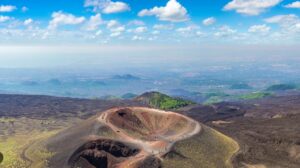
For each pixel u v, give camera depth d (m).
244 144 174.50
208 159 149.12
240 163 155.25
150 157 137.12
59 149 149.00
